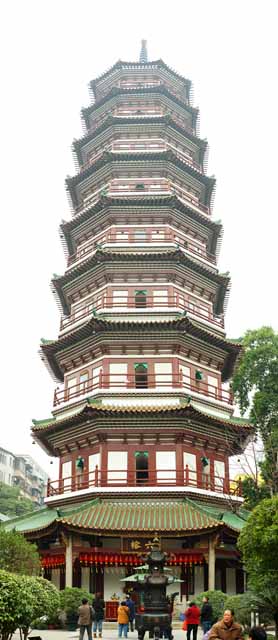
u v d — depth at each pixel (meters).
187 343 49.81
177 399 47.19
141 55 71.44
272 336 63.00
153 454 45.69
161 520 41.03
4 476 124.44
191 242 57.03
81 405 48.97
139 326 48.22
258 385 61.41
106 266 52.00
